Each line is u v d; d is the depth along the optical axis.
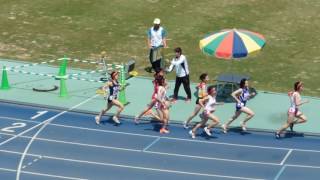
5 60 96.75
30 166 66.50
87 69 94.06
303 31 108.19
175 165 67.00
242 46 77.75
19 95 84.69
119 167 66.44
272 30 108.06
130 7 116.81
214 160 68.19
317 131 75.44
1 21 110.81
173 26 109.00
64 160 67.88
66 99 83.75
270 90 87.62
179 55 81.06
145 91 86.62
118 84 75.69
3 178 63.91
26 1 119.75
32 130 74.81
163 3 118.56
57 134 73.94
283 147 71.31
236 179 64.12
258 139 73.25
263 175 65.06
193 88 87.38
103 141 72.31
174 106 81.75
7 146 70.69
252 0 120.12
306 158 68.88
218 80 83.44
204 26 109.12
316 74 93.00
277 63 96.44
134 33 107.00
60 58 97.25
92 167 66.38
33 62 96.44
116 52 100.12
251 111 73.81
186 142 72.25
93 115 79.31
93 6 117.06
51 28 108.62
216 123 72.44
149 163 67.38
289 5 117.94
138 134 74.06
